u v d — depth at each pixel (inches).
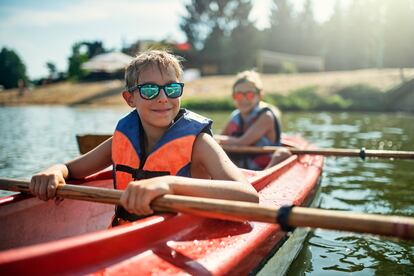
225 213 55.6
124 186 81.2
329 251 101.7
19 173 179.9
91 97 808.3
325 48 1665.8
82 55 1322.6
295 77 749.3
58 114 532.1
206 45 1519.4
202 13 1647.4
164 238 58.9
